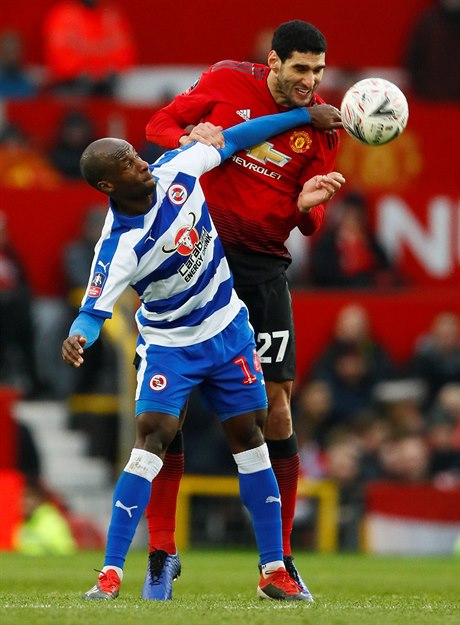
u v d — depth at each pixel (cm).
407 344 5306
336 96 6106
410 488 4406
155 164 2030
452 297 5338
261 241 2278
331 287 5462
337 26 7075
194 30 6962
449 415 4812
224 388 2058
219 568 3319
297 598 2064
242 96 2262
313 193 2208
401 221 5644
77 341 1927
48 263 5231
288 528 2241
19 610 1759
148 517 2177
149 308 2028
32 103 5822
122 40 6253
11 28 6650
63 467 4753
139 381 2030
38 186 5456
